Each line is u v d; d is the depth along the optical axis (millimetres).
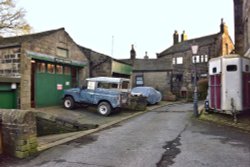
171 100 28891
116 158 6191
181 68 34875
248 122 11008
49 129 10641
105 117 14031
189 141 7988
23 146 6168
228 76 11859
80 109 15680
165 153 6598
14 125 6207
